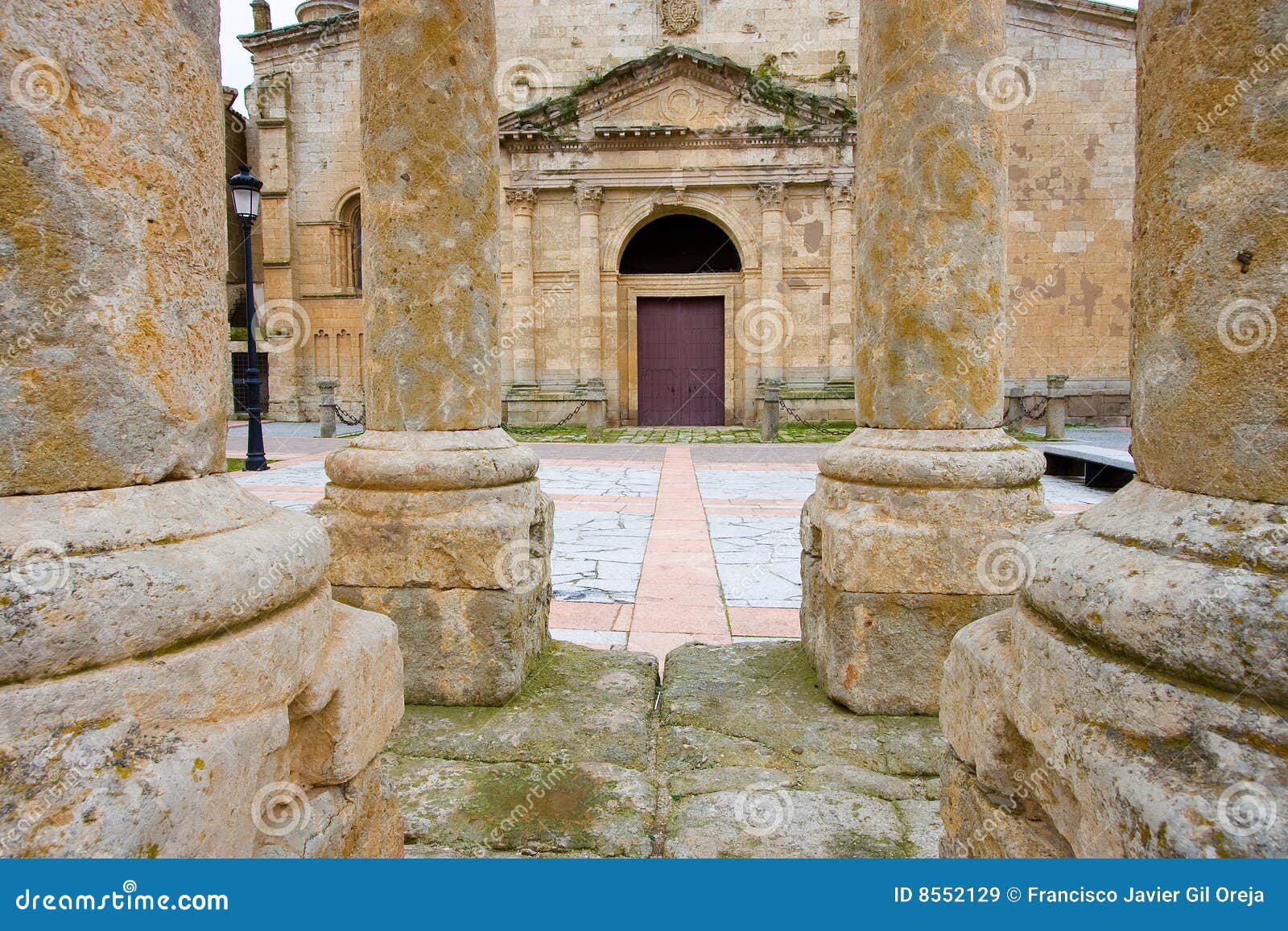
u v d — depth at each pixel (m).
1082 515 1.53
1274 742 0.98
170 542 1.23
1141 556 1.23
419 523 3.40
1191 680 1.08
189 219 1.34
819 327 21.34
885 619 3.25
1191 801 0.98
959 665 1.66
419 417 3.57
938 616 3.22
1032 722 1.33
